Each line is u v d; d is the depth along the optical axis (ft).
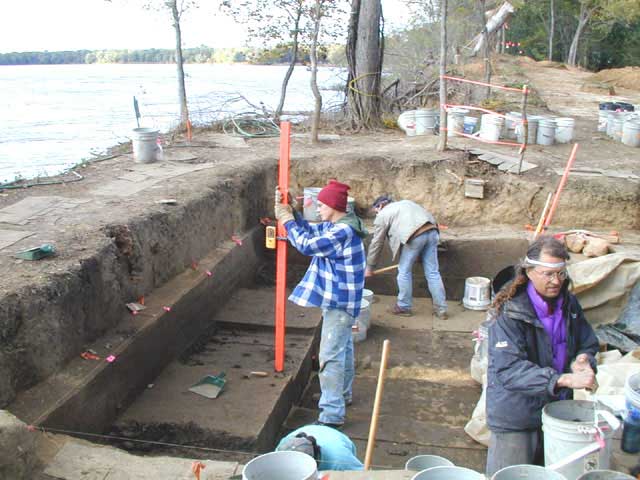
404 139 39.83
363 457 18.70
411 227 27.35
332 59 52.60
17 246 19.15
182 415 18.08
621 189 31.19
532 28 158.71
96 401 16.56
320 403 19.60
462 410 21.59
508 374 11.39
